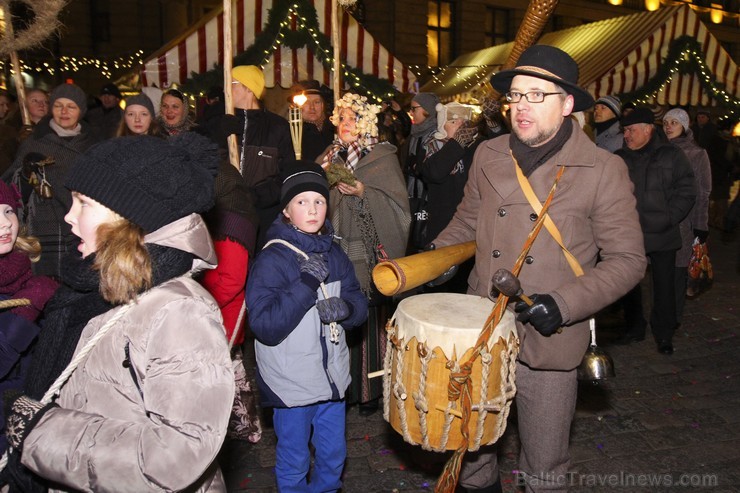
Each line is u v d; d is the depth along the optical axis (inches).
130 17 720.3
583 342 89.3
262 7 247.3
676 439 144.4
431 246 100.0
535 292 87.0
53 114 153.7
